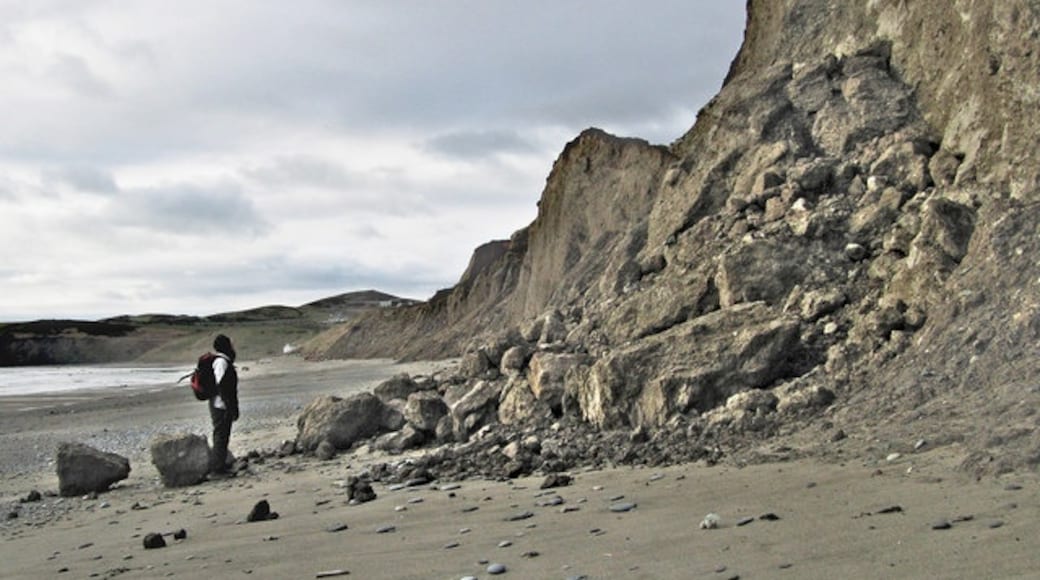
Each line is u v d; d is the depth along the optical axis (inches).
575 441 454.6
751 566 184.1
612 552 213.3
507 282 2470.5
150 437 851.4
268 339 4960.6
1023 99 440.5
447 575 205.8
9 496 518.0
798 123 648.4
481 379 661.9
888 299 448.8
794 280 512.7
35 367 5054.1
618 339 590.2
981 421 289.6
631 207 1432.1
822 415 386.9
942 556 171.2
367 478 425.4
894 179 544.7
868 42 664.4
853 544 191.0
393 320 3070.9
